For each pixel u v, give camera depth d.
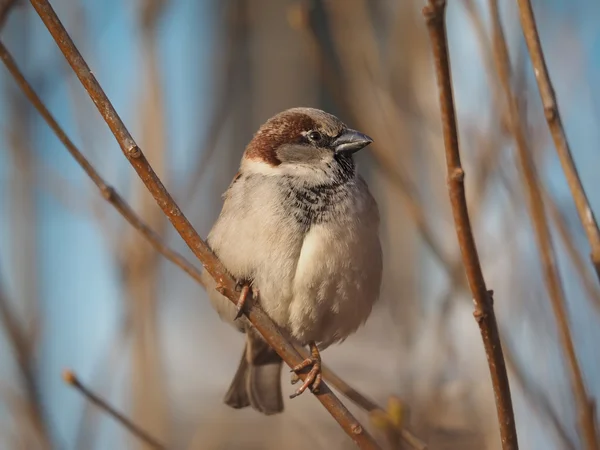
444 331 7.48
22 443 7.43
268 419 11.52
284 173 7.83
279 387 8.88
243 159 8.23
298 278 7.54
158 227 8.86
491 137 7.03
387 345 11.55
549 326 6.63
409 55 8.44
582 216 4.98
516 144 5.53
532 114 7.01
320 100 13.10
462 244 4.60
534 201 5.35
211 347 14.93
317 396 5.90
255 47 13.41
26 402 7.42
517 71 6.28
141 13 8.98
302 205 7.65
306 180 7.76
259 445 11.22
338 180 7.82
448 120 4.41
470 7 6.54
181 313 15.12
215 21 13.70
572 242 6.18
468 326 7.76
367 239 7.71
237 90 13.47
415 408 7.37
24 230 8.89
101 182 7.08
